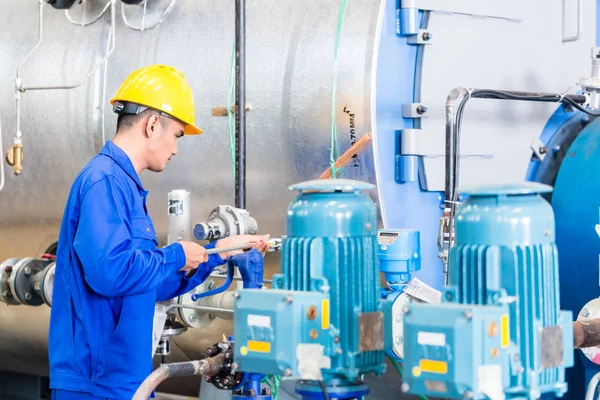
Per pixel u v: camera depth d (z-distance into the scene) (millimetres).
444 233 2959
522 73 3504
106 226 2682
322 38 3252
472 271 1981
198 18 3652
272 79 3363
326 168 3240
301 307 2021
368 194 3137
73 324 2799
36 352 4363
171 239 3311
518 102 3500
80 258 2686
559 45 3619
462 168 3320
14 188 4172
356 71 3131
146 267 2699
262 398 2715
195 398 4395
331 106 3193
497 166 3438
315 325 2041
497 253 1954
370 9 3139
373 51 3094
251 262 2725
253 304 2064
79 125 3904
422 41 3164
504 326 1908
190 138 3607
